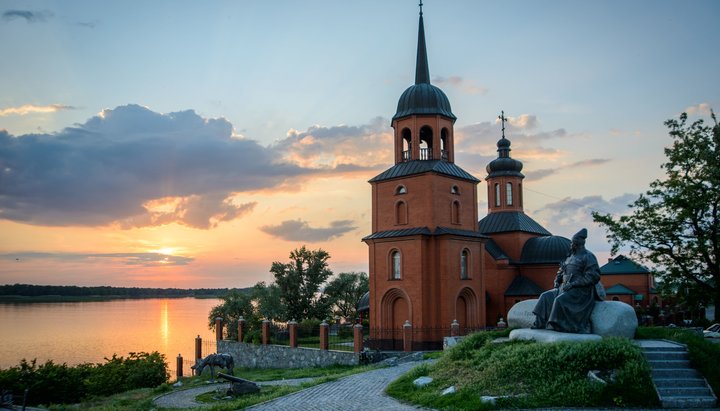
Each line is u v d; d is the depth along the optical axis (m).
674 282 37.62
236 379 27.95
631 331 20.34
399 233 43.62
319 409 18.52
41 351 72.19
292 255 66.75
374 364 30.28
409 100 46.00
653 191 37.91
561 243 54.31
